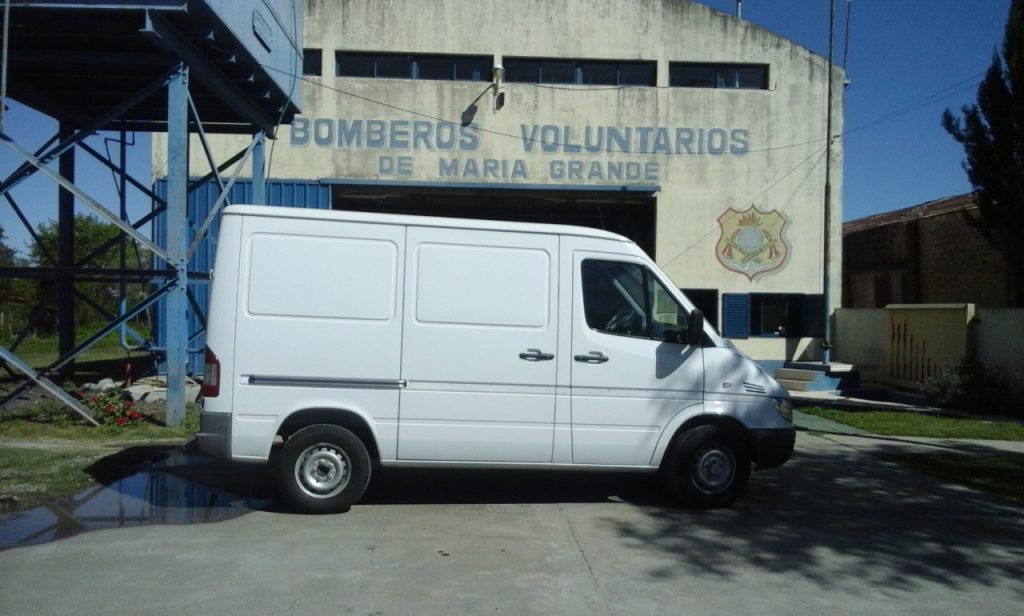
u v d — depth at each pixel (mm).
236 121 14430
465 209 21734
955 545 6734
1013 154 16078
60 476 8070
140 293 27438
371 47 19500
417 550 6199
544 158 19734
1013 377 15180
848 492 8547
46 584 5359
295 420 7027
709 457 7566
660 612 5121
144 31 9508
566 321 7281
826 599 5426
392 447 7086
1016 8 16016
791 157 20281
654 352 7434
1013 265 16703
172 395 10516
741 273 20188
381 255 7078
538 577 5684
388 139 19438
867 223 26578
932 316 17172
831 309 20547
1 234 21375
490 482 8500
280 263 6965
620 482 8633
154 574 5574
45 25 10102
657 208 20016
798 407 15719
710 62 20172
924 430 13016
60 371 14234
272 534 6508
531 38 19844
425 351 7082
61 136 13844
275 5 12445
